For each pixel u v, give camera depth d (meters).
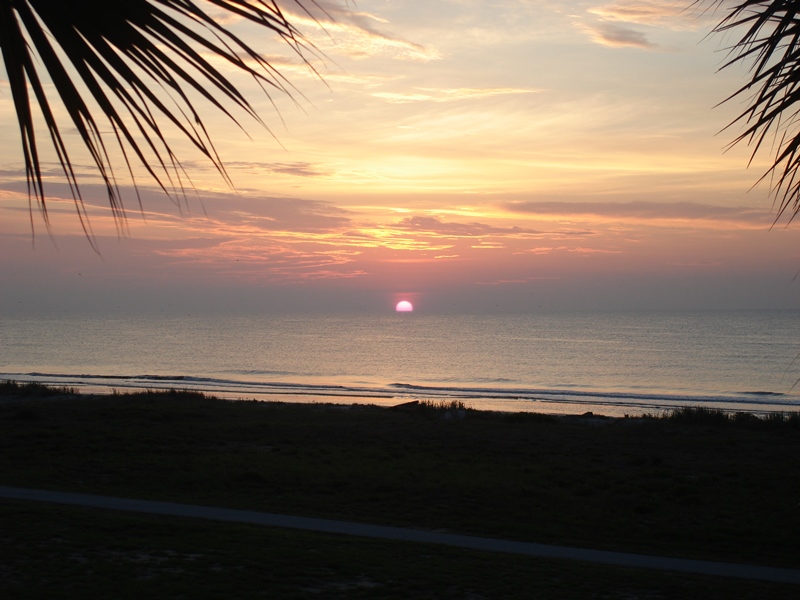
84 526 10.59
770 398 52.91
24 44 1.29
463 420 29.45
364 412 32.03
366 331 192.25
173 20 1.26
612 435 25.48
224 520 12.08
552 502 15.04
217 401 36.38
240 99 1.31
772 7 1.92
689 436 25.20
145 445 21.38
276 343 140.00
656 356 100.12
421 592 8.28
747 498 15.62
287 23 1.29
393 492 15.62
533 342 135.50
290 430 25.80
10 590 7.45
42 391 39.03
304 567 9.05
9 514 11.21
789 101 1.92
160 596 7.56
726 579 9.59
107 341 145.25
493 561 9.98
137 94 1.28
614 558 10.82
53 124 1.29
